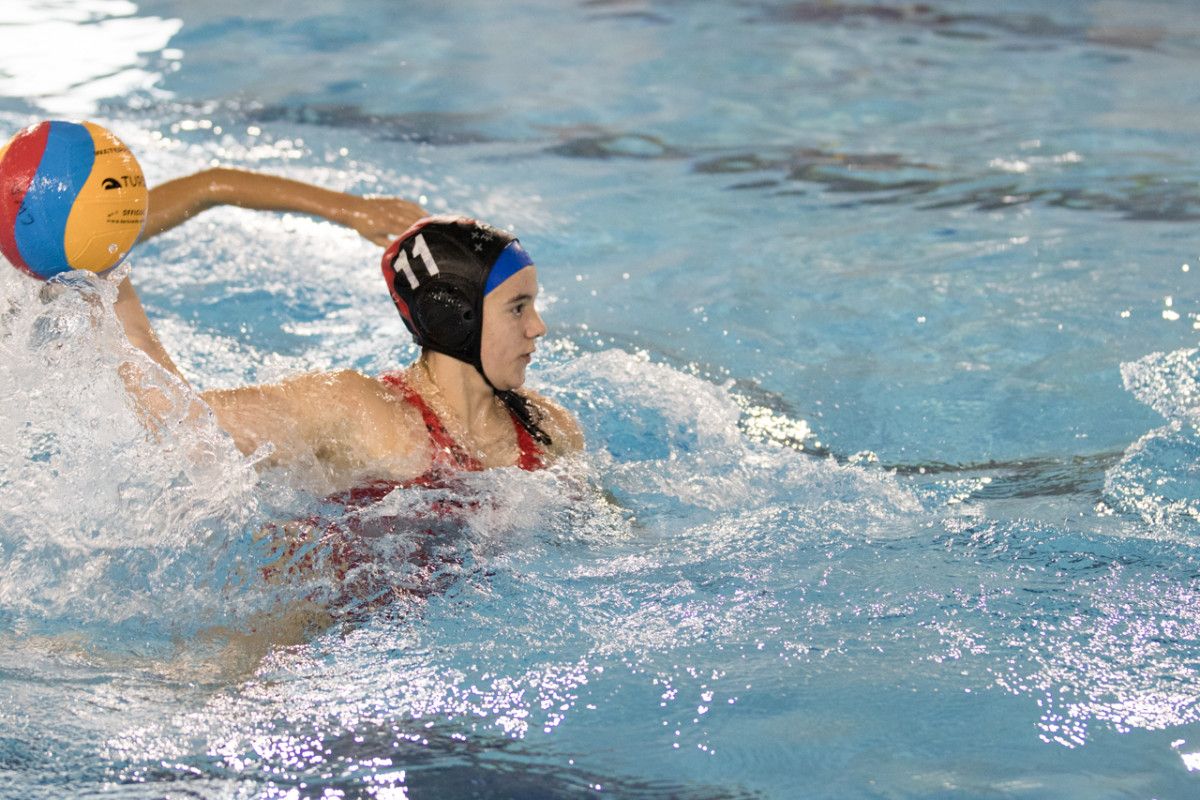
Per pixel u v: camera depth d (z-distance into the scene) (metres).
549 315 17.61
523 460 12.51
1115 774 8.01
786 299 18.02
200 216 20.94
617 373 15.24
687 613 10.10
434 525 11.24
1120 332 16.42
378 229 13.06
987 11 36.66
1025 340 16.38
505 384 12.18
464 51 32.19
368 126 26.16
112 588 10.34
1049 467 13.10
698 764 8.13
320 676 9.22
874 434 14.19
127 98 27.62
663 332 17.00
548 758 8.20
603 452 13.41
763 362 16.11
